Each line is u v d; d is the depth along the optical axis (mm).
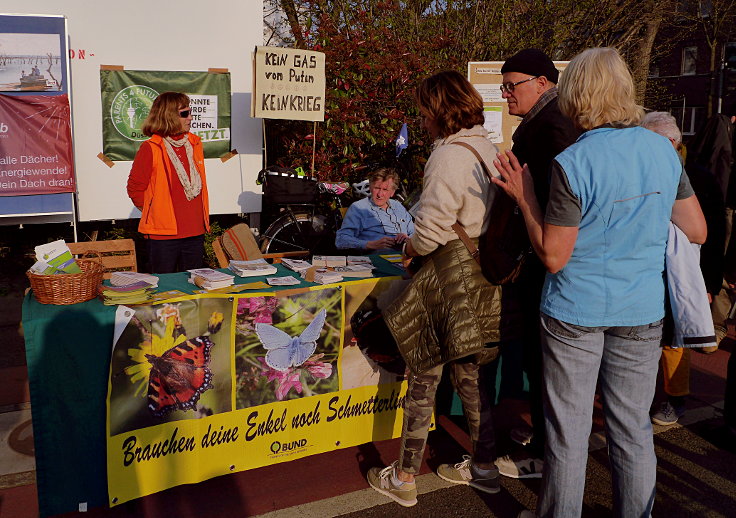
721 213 3326
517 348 3676
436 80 2625
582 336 2250
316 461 3232
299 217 6055
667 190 2209
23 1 5574
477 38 9172
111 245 3707
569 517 2396
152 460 2760
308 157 6758
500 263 2594
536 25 9812
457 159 2551
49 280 2561
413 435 2820
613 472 2408
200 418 2834
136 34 6020
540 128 2750
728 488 3068
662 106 14148
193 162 4223
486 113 5992
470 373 2879
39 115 5332
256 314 2885
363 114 6832
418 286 2674
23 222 5770
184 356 2754
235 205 6723
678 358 3588
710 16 16797
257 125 6699
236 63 6492
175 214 4148
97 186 6086
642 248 2205
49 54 5309
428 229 2580
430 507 2887
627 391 2312
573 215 2148
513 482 3104
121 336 2605
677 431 3619
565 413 2332
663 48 14039
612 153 2148
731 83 9273
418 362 2730
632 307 2217
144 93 6109
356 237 4445
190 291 2844
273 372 2969
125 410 2656
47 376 2543
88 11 5801
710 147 4625
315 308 3012
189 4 6180
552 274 2318
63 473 2635
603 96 2205
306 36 7570
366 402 3250
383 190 4441
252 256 3869
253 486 2994
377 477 2973
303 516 2779
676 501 2953
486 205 2590
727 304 4027
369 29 7336
